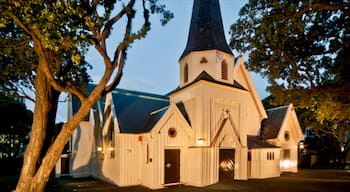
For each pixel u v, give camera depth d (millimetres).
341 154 29625
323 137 33250
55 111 9531
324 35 9328
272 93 11172
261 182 16922
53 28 6574
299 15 8500
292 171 23469
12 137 29906
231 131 17797
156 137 15281
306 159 31047
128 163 16266
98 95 8438
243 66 22328
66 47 7395
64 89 8375
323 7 7766
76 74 12609
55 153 8188
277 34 9430
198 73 17859
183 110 18109
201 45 18156
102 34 8312
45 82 8719
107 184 16859
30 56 11375
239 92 19078
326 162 31906
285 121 22938
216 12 19406
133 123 17500
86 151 21797
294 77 10383
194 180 15719
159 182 15062
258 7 9805
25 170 8258
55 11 6535
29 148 8453
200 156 15453
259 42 10141
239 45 10781
